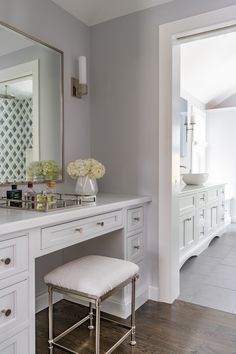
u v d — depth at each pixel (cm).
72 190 228
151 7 214
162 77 212
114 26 232
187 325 188
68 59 223
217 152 534
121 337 173
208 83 443
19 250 125
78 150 236
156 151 218
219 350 163
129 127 229
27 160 192
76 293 142
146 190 223
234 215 528
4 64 176
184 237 299
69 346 165
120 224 191
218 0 190
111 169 239
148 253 224
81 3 219
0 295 117
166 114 212
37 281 205
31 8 192
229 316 199
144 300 219
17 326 124
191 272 284
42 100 202
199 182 379
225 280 263
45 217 134
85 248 212
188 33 204
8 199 162
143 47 219
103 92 240
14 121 183
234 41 331
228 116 525
